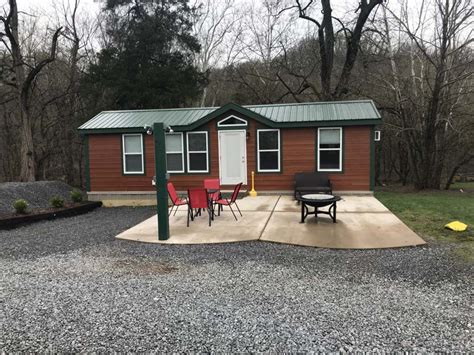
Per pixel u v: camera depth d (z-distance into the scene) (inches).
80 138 789.9
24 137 606.5
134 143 465.4
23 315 139.7
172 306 144.9
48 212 368.8
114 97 762.2
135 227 296.8
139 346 116.3
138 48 756.6
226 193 450.9
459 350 111.0
